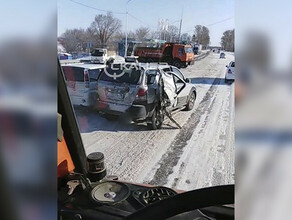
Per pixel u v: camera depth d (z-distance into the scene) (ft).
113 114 14.71
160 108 15.99
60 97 4.76
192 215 3.37
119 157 10.67
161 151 11.26
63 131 5.07
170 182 8.54
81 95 13.94
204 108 18.52
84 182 4.72
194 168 9.33
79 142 5.32
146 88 15.67
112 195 4.43
